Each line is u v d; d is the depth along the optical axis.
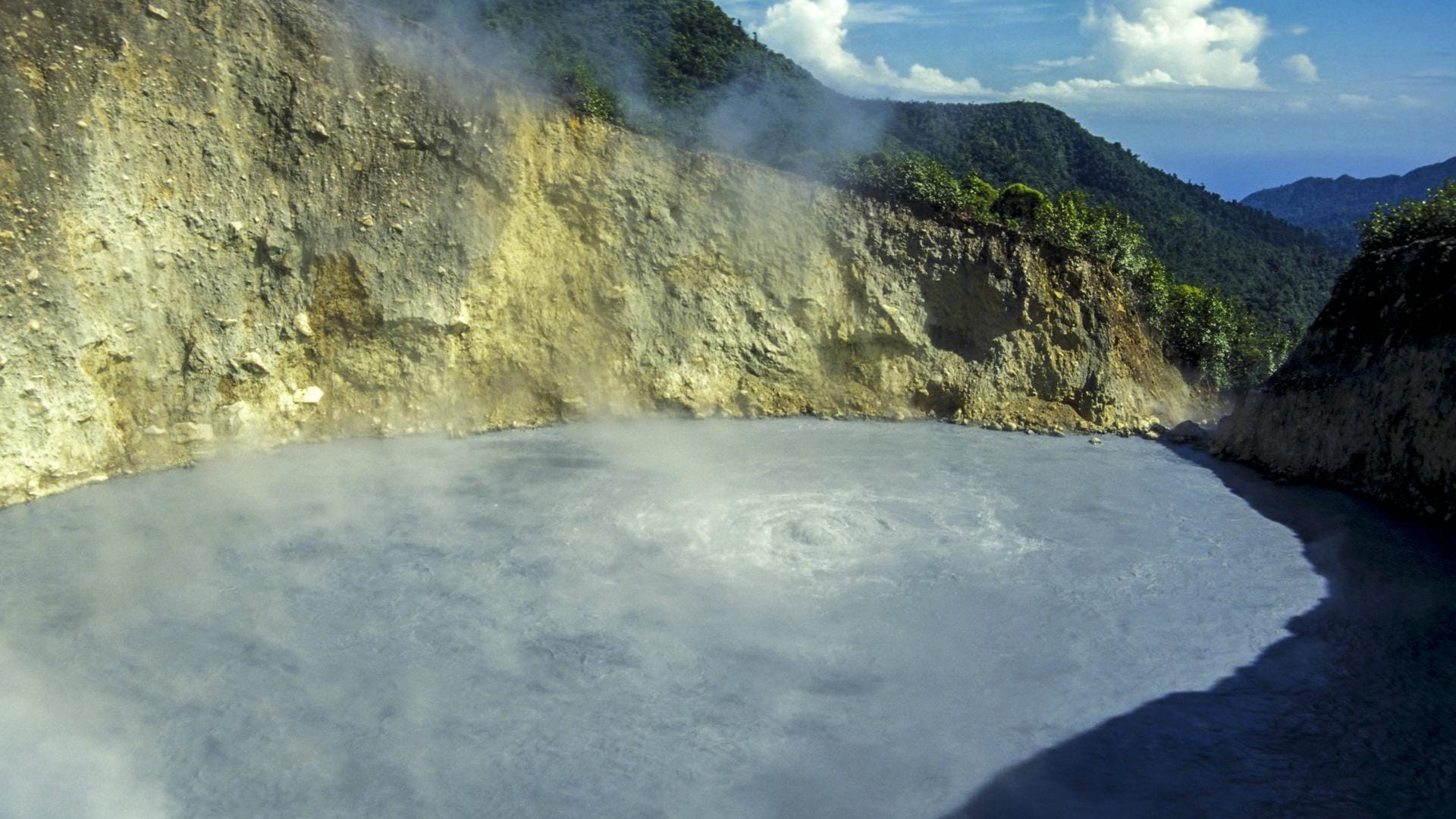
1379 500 23.86
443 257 28.02
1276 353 42.41
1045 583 18.78
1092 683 15.16
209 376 25.19
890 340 32.16
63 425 22.44
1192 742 13.67
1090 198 76.62
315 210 26.86
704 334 31.06
